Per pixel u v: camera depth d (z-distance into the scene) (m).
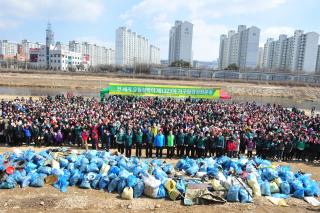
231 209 12.09
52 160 14.67
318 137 21.34
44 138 20.73
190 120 26.16
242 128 23.33
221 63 195.38
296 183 13.98
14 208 11.29
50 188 13.08
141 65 131.50
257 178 14.34
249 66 169.12
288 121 30.36
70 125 21.47
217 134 19.73
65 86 77.50
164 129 20.67
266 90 84.88
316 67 167.62
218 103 41.56
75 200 12.07
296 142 20.55
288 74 113.31
